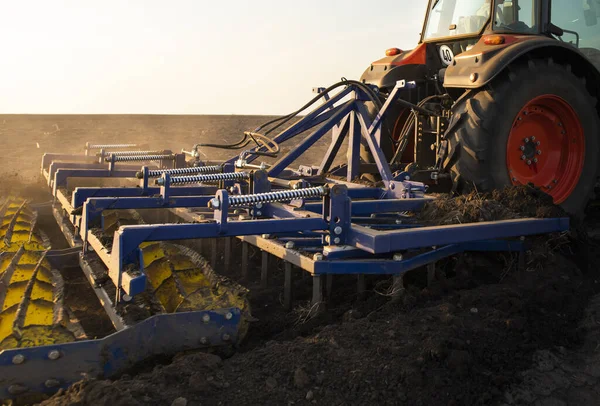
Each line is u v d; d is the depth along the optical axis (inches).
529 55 188.5
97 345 94.7
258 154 188.7
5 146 486.9
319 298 124.8
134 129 604.1
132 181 267.1
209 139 571.5
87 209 144.3
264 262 152.8
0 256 144.2
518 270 150.1
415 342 106.5
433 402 93.4
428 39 237.8
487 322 117.5
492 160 181.3
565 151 201.0
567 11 214.4
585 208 206.5
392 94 191.0
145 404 84.0
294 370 97.6
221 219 112.3
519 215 152.4
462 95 189.2
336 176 235.8
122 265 105.3
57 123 601.3
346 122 216.7
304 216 131.6
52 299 123.2
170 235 109.3
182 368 94.3
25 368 89.7
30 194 261.4
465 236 133.2
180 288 125.3
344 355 102.9
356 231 122.8
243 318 113.2
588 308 134.0
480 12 215.3
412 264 129.4
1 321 108.8
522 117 189.3
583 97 196.2
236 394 90.7
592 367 109.7
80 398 82.9
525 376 105.1
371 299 131.2
